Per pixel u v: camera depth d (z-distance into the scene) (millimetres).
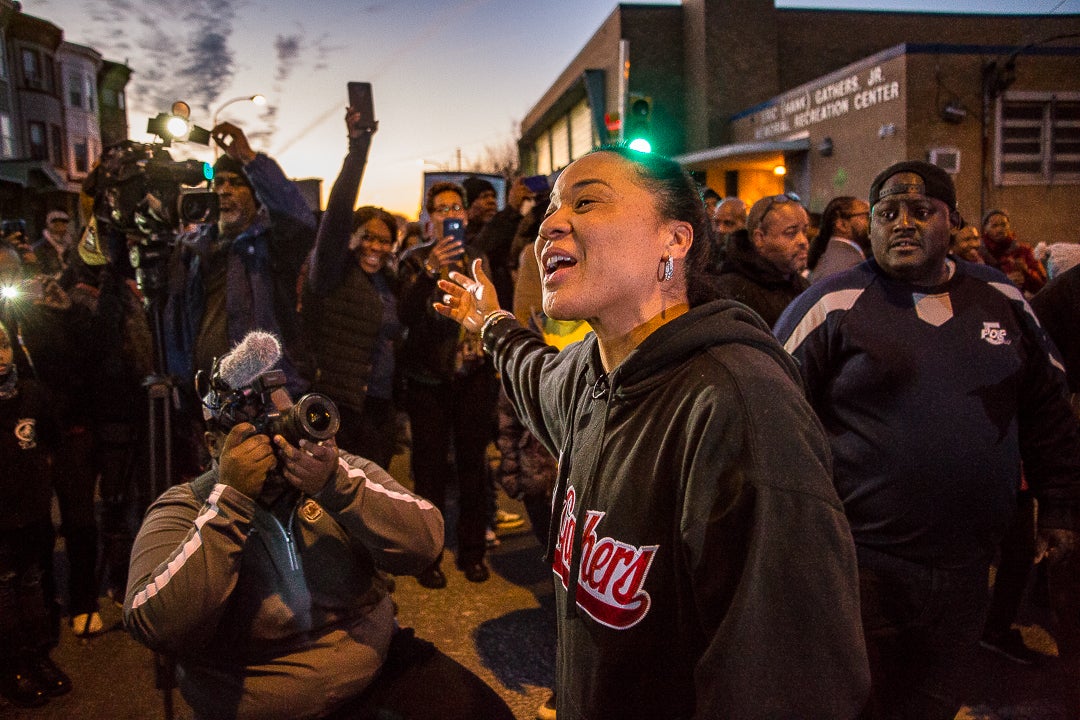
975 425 1900
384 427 3707
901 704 2006
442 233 3916
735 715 889
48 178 22078
